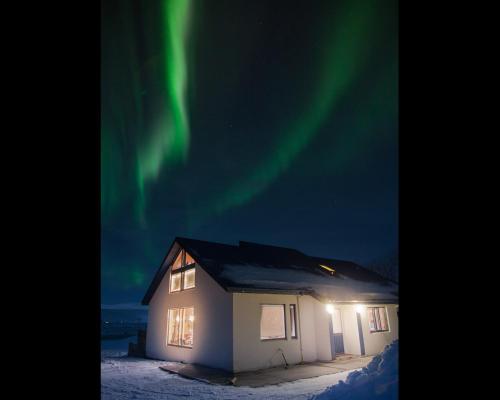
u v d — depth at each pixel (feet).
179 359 44.55
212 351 39.09
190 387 29.27
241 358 36.52
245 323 37.96
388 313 50.62
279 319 49.14
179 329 47.29
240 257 49.29
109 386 29.78
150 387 29.37
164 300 50.72
